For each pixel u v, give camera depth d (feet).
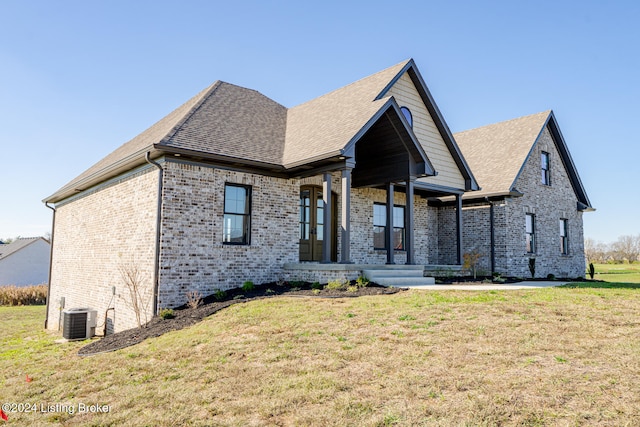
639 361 17.88
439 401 15.58
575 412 14.23
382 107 40.34
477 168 65.26
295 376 18.80
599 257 166.09
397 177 45.93
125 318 38.37
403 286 38.50
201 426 15.31
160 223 35.09
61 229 57.16
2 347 37.50
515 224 59.77
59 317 53.31
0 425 16.79
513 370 17.71
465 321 24.72
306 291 35.53
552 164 68.49
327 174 40.22
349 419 14.89
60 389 20.17
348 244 38.83
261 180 41.16
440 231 66.44
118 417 16.47
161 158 35.88
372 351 20.93
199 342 24.67
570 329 22.65
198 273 36.58
